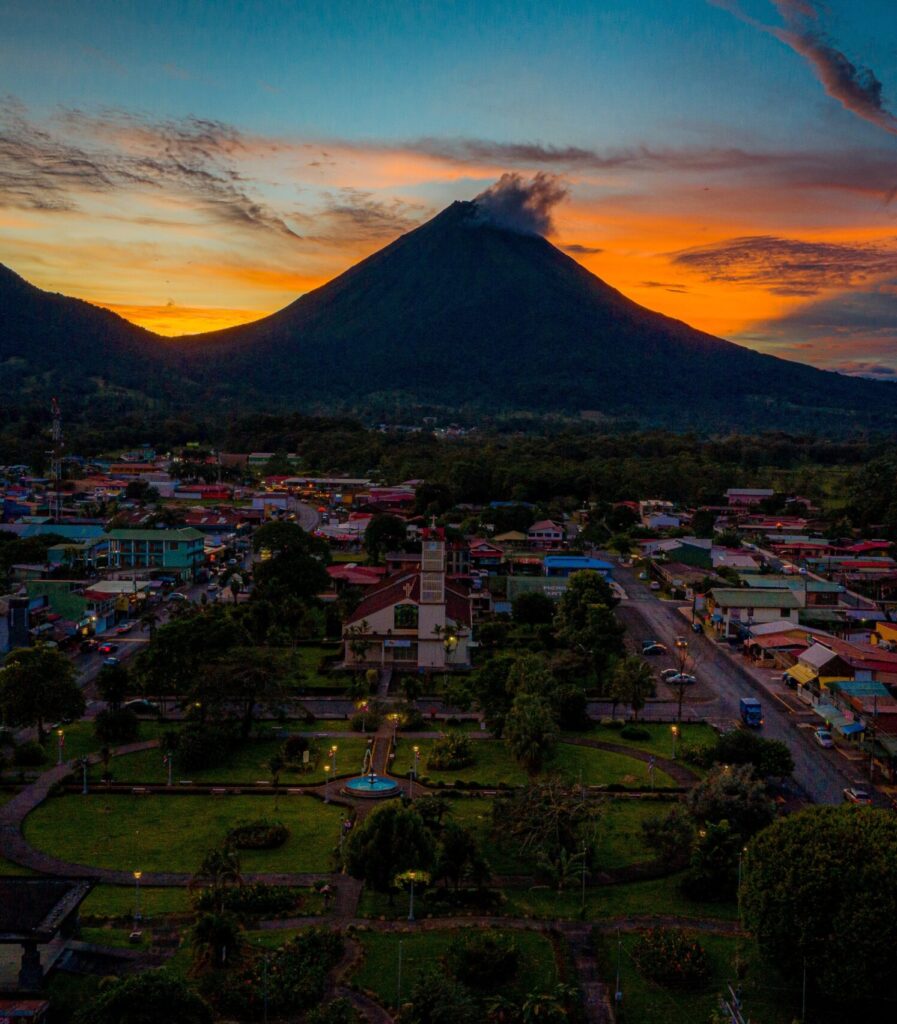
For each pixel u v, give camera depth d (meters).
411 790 87.19
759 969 59.00
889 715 97.44
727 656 136.88
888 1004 54.78
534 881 70.50
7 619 128.62
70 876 69.12
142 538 189.25
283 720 106.88
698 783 80.31
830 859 54.69
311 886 68.19
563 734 104.25
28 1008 51.47
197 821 79.94
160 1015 47.78
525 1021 52.38
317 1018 51.81
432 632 128.62
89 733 102.44
